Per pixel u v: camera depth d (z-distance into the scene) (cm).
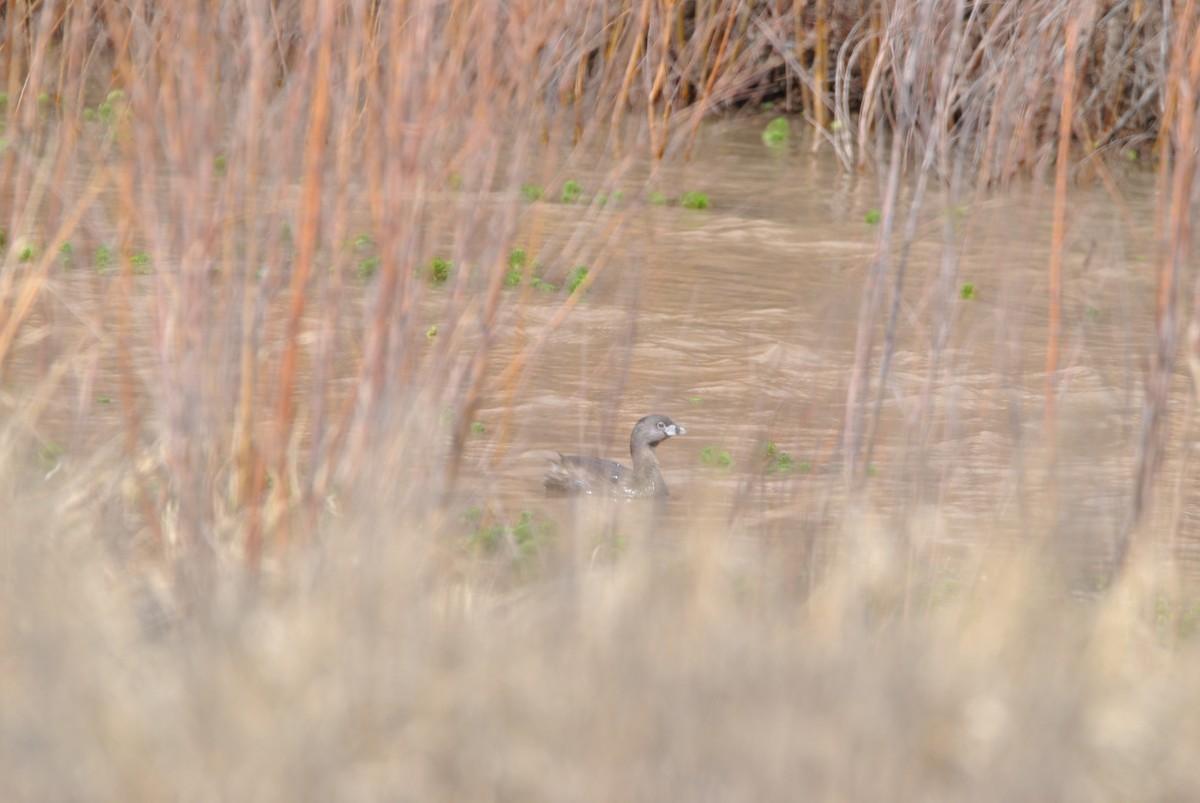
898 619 1389
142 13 1723
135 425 1669
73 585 1256
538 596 1390
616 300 3147
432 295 1928
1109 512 1905
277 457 1502
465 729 1068
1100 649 1284
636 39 3588
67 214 1991
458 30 1647
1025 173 3844
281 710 1066
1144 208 4256
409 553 1376
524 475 2200
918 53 2606
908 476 2081
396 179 1523
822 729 1077
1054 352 1873
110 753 1034
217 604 1255
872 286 2120
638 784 1031
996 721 1115
